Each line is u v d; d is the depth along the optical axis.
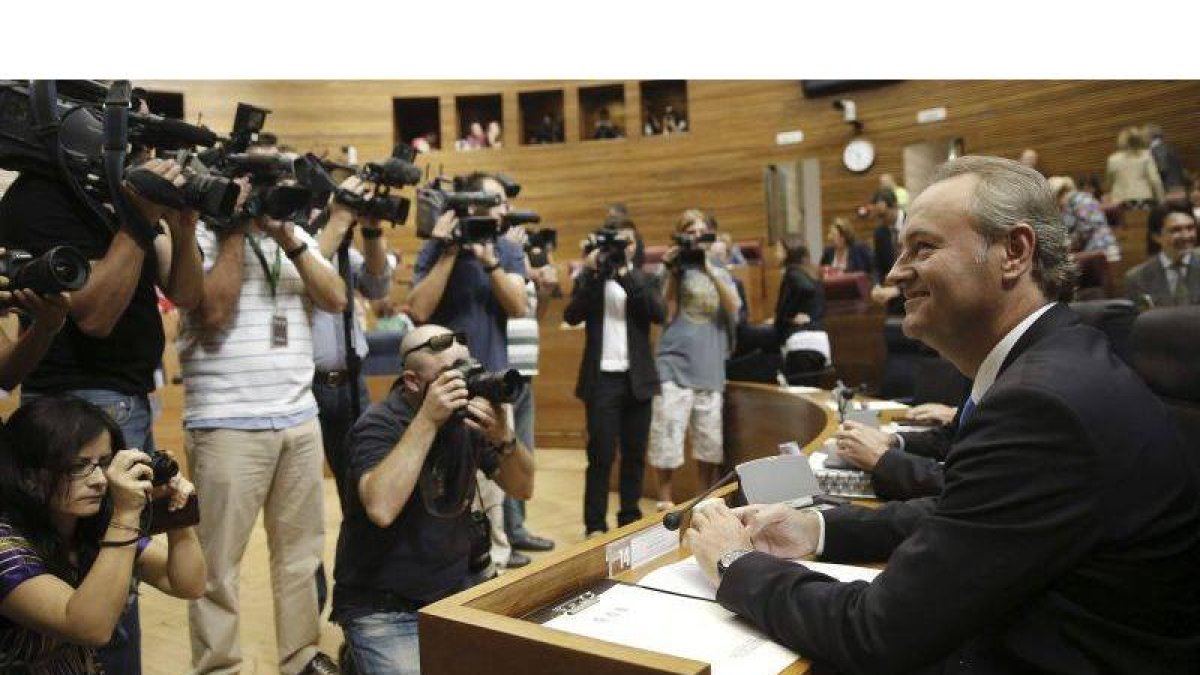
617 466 4.85
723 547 1.09
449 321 2.95
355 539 1.72
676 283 3.89
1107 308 1.97
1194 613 0.86
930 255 1.00
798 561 1.18
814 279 4.77
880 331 4.43
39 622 1.29
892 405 2.81
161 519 1.50
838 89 8.00
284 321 2.20
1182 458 0.88
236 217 2.06
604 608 1.02
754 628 0.96
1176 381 1.28
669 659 0.76
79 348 1.71
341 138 8.66
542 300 3.81
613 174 8.91
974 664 0.89
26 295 1.45
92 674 1.43
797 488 1.44
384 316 5.45
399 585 1.69
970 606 0.82
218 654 2.03
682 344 3.81
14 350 1.54
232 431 2.06
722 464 4.05
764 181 8.44
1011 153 7.26
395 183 2.56
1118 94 6.65
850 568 1.14
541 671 0.81
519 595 0.99
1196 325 1.25
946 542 0.84
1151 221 3.95
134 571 1.56
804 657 0.90
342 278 2.50
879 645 0.83
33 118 1.63
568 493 4.43
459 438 1.73
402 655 1.65
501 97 9.16
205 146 1.90
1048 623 0.85
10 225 1.66
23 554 1.32
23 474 1.35
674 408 3.79
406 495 1.60
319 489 2.25
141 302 1.82
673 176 8.77
